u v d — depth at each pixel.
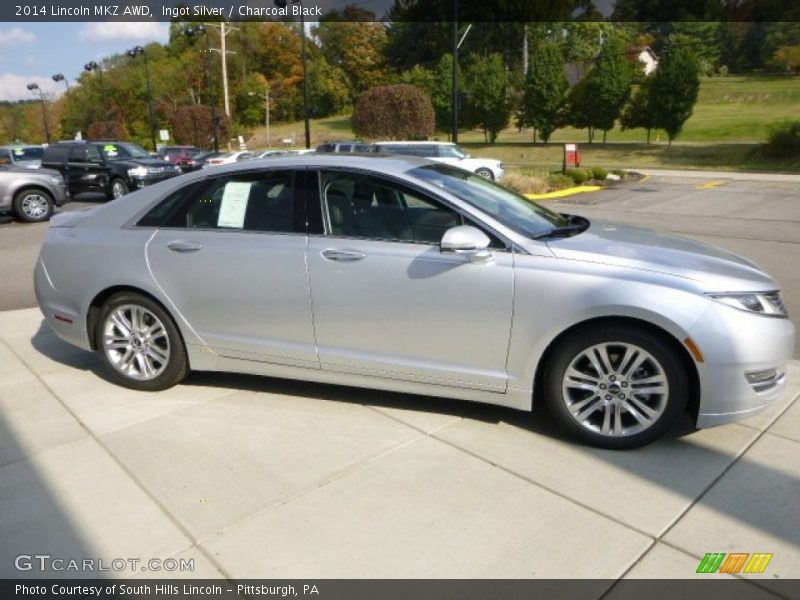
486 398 3.66
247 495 3.10
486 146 45.78
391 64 72.50
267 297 3.92
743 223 13.07
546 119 44.56
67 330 4.51
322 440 3.63
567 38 70.94
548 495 3.07
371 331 3.75
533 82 44.28
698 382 3.31
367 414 3.95
